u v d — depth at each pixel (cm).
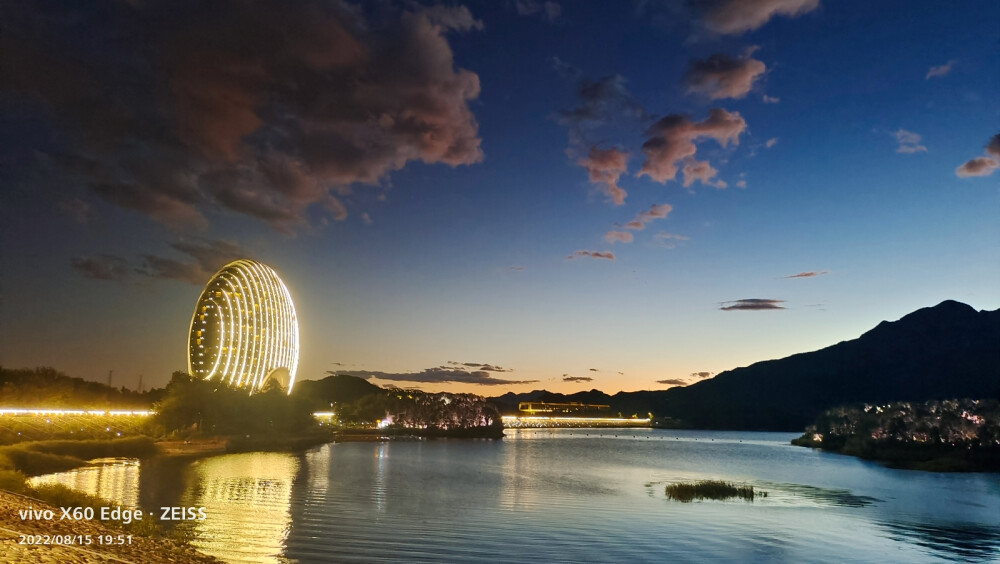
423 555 4291
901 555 4972
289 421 18388
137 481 7456
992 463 14062
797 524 6109
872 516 6819
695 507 7012
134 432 13712
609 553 4612
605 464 13825
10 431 10388
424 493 7562
